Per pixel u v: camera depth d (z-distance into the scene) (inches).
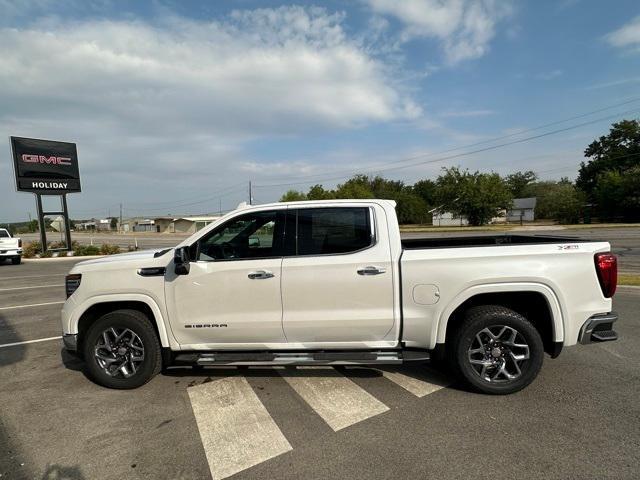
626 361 173.9
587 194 2237.9
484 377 144.4
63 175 935.0
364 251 147.4
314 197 2664.9
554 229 1395.2
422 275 143.6
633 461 103.6
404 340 147.6
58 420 133.0
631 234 979.9
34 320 283.0
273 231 153.9
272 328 148.9
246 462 107.7
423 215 2815.0
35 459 111.2
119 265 157.5
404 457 107.9
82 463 108.9
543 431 119.0
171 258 155.1
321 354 148.3
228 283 149.4
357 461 106.7
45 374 175.3
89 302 158.1
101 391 155.9
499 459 105.9
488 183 2031.3
